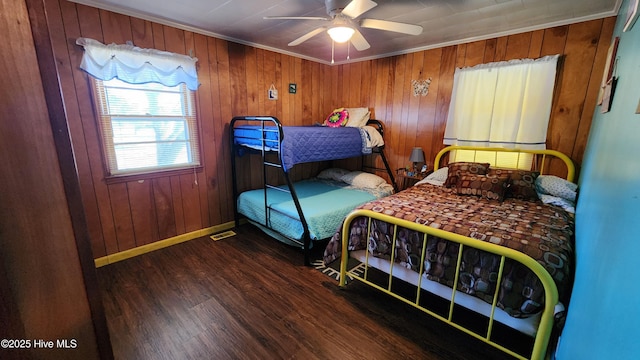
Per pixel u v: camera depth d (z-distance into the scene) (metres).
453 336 1.81
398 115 3.83
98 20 2.30
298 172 4.34
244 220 3.71
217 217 3.44
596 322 0.78
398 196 2.61
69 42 2.20
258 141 2.97
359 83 4.19
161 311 2.01
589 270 1.04
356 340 1.76
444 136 3.42
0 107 0.45
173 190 3.01
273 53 3.66
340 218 2.87
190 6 2.33
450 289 1.69
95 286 0.60
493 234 1.64
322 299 2.16
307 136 2.88
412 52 3.57
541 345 1.30
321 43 3.41
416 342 1.75
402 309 2.06
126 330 1.82
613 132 1.26
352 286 2.34
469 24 2.67
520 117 2.86
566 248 1.54
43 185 0.51
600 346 0.71
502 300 1.44
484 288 1.50
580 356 0.87
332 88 4.54
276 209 2.91
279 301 2.13
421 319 1.96
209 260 2.74
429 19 2.56
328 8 1.91
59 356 0.56
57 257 0.54
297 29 2.90
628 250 0.65
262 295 2.20
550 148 2.79
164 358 1.62
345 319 1.95
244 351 1.68
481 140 3.12
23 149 0.48
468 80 3.12
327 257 2.33
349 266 2.66
